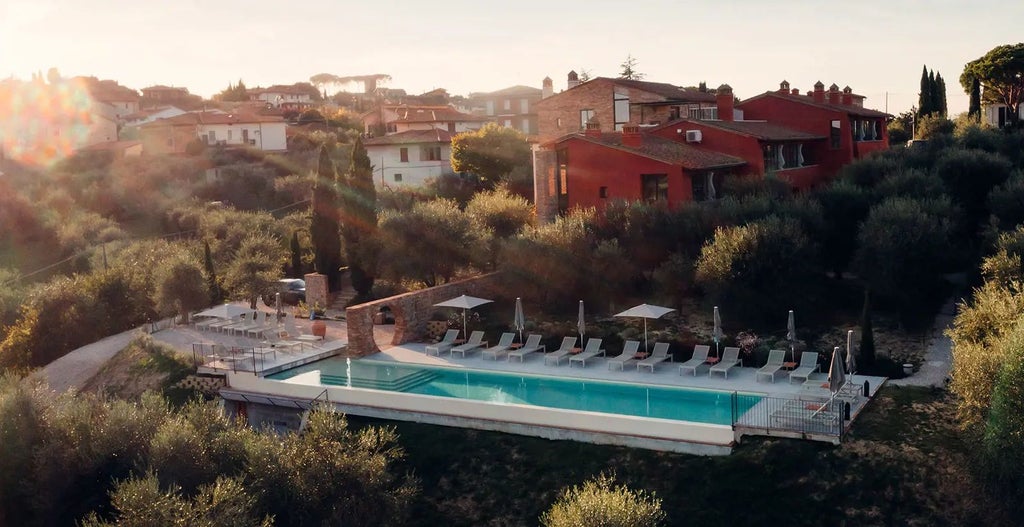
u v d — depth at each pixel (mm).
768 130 54062
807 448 24062
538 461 26375
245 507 20688
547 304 40406
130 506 20375
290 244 57500
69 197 81875
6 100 122250
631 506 19703
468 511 25125
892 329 33562
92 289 49625
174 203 82625
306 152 103500
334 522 21984
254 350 37656
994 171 43938
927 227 34094
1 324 52156
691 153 48500
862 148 61344
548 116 66125
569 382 32188
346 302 48938
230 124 105812
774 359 31219
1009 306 25000
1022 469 20719
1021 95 75875
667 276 36875
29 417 25547
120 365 40719
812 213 38656
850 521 21750
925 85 83188
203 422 25000
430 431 29094
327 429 23812
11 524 24578
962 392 22859
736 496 23219
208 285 48594
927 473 22516
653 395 29891
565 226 40406
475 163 73125
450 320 40094
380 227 45156
